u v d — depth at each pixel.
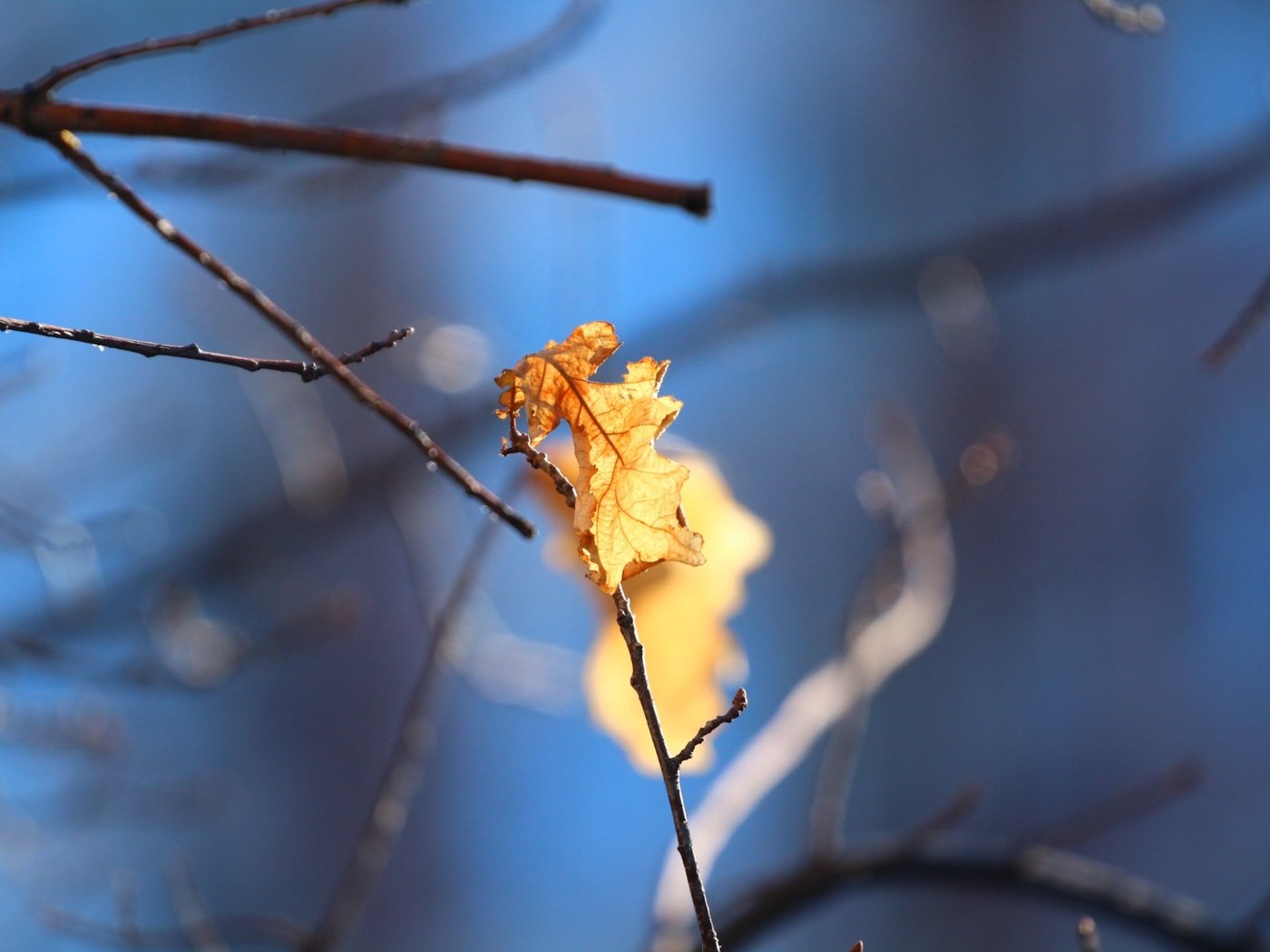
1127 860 6.70
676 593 1.97
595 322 1.86
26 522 2.90
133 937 2.21
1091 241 3.98
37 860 3.35
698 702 1.97
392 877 6.74
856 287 3.94
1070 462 7.46
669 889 2.22
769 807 6.75
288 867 6.82
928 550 2.62
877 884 2.37
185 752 6.35
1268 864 6.50
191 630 3.06
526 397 1.86
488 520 2.14
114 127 1.92
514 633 3.80
